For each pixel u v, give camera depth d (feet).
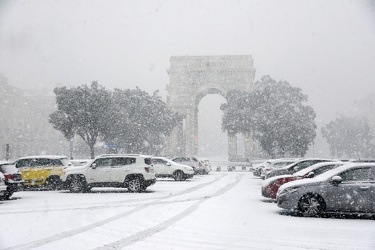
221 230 38.01
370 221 43.88
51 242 32.83
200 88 312.29
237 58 308.40
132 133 205.77
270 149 206.18
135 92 219.82
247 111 226.99
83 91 177.68
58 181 84.69
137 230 37.99
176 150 307.37
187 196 71.00
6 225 40.83
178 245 31.65
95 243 32.40
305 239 34.01
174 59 315.58
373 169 46.88
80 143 324.19
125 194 74.90
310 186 47.42
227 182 110.83
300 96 208.33
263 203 60.49
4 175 64.13
